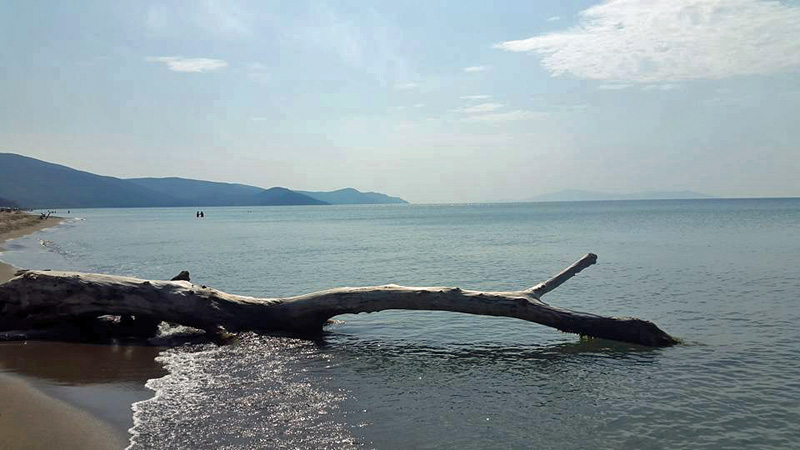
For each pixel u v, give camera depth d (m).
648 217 113.50
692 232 60.38
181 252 42.41
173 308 14.41
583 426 8.60
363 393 10.09
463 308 14.69
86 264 32.69
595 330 14.08
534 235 62.47
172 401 9.45
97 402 9.32
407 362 12.30
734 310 17.91
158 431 8.09
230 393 9.94
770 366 11.73
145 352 13.05
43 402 9.26
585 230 70.75
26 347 13.34
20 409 8.90
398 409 9.25
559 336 14.80
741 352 12.89
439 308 14.79
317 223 117.00
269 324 15.09
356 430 8.31
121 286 14.41
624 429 8.49
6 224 75.06
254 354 12.91
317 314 15.00
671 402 9.66
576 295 21.44
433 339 14.56
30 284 14.22
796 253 35.88
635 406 9.47
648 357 12.62
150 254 40.59
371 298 14.84
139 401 9.41
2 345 13.49
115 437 7.86
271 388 10.28
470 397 9.92
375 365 12.05
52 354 12.71
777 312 17.42
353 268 31.23
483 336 14.89
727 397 9.88
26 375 10.93
